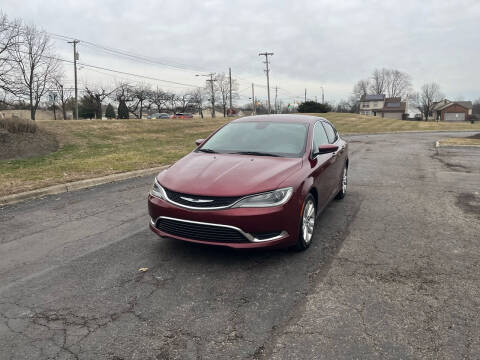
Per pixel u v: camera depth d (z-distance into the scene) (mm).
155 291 3311
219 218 3506
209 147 4906
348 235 4715
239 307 3033
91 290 3348
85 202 6496
